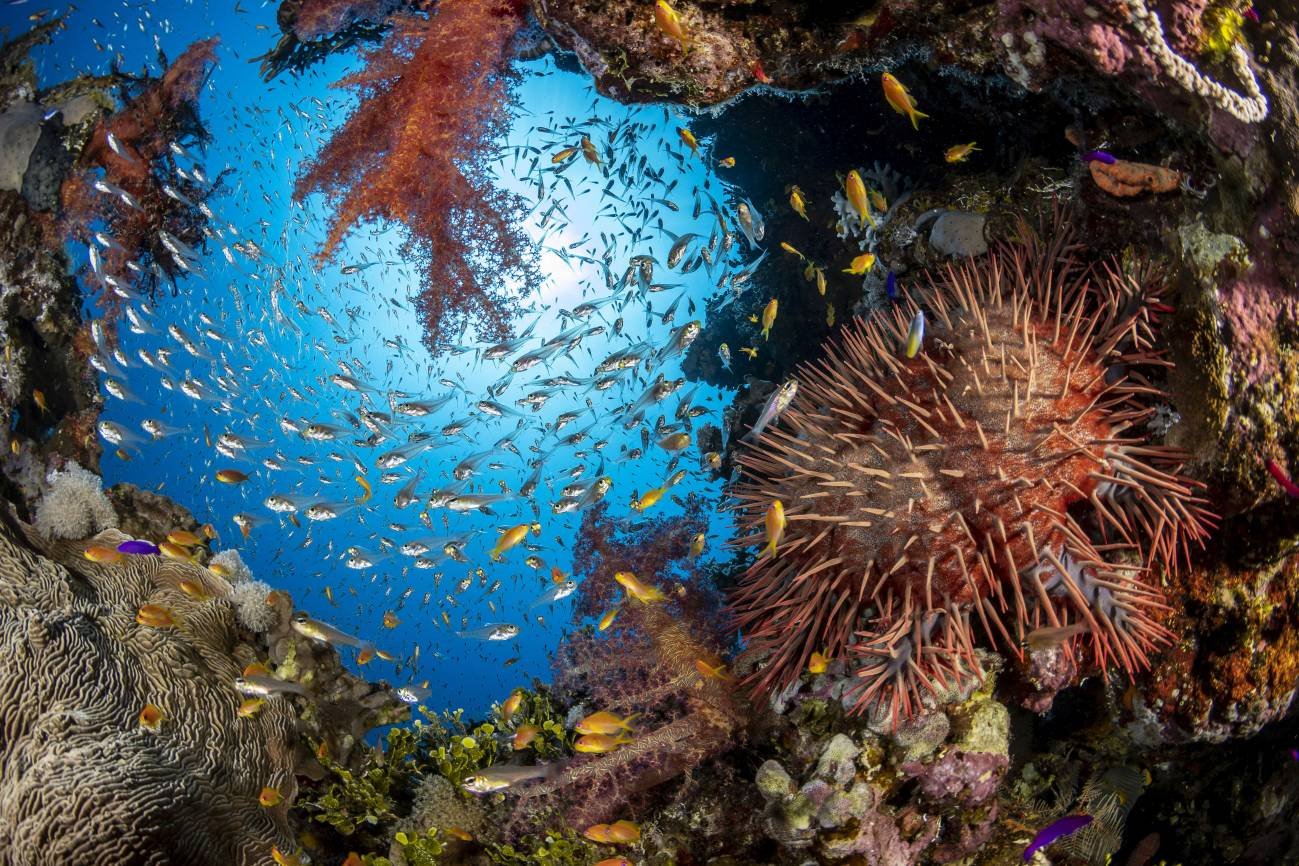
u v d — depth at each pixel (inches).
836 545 20.4
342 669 31.3
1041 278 22.8
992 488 18.8
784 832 22.0
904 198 30.5
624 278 32.6
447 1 34.9
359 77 35.3
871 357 23.0
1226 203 19.3
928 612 19.0
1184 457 19.9
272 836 26.3
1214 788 27.0
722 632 26.9
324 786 29.5
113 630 27.0
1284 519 20.0
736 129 36.7
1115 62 20.1
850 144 33.7
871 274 31.5
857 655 20.5
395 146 35.5
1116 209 22.2
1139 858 27.2
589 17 29.7
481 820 27.7
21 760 23.4
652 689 26.1
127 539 30.8
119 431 34.3
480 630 30.5
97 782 22.6
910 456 19.6
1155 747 25.4
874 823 21.8
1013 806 25.7
